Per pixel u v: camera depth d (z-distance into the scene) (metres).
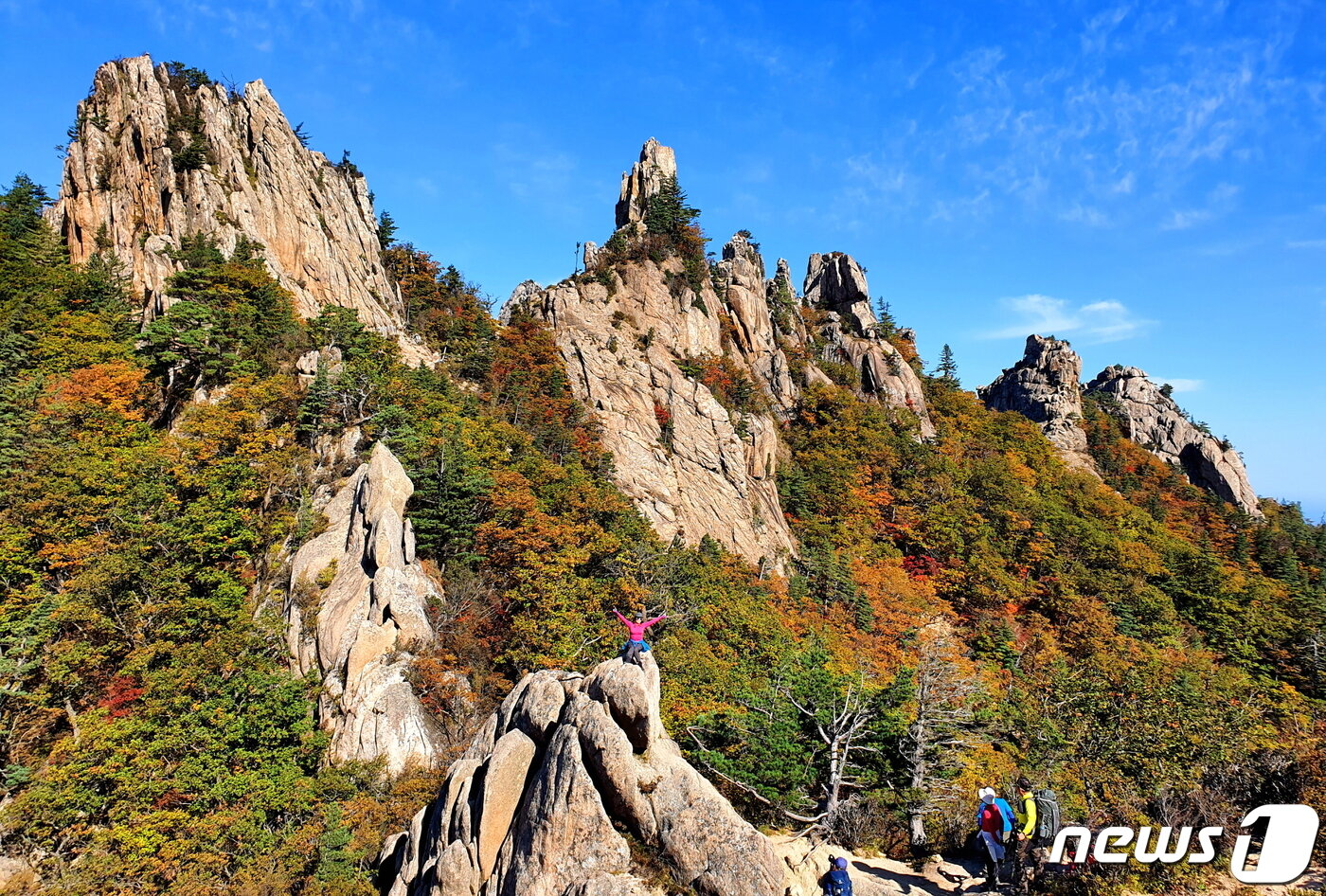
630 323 118.75
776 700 36.47
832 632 75.25
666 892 14.50
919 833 24.03
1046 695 41.59
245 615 44.94
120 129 89.50
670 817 15.44
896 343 178.00
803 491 108.25
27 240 83.38
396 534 49.09
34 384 58.53
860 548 100.19
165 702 37.28
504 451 75.06
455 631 49.84
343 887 29.38
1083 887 16.62
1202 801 20.70
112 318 74.06
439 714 43.06
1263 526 143.00
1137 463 163.50
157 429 61.06
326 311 79.50
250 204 89.50
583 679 18.64
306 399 60.91
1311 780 20.28
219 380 64.12
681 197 148.00
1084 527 110.88
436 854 18.70
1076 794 27.16
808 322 161.38
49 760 36.69
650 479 92.81
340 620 45.22
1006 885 17.66
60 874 32.16
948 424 148.12
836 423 124.25
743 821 15.27
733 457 99.88
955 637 82.50
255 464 54.88
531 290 156.25
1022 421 161.25
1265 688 64.50
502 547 59.03
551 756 16.42
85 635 42.31
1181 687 36.72
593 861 14.86
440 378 85.69
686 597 61.62
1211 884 16.36
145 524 47.88
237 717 38.00
